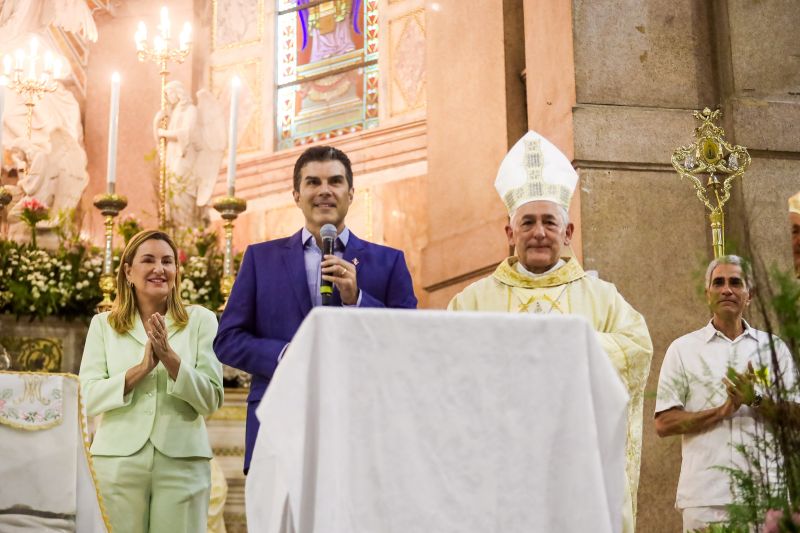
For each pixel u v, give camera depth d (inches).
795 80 235.8
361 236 330.3
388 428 93.5
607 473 97.3
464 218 279.7
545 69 243.1
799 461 102.4
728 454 149.6
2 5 351.9
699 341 159.6
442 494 93.2
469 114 281.7
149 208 352.8
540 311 140.6
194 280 256.1
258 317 141.5
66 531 135.3
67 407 137.8
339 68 357.7
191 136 318.3
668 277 220.4
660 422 156.3
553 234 140.6
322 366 93.2
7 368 203.5
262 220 350.6
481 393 95.1
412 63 336.5
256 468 93.2
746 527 106.0
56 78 339.6
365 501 92.2
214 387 156.3
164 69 318.3
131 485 151.1
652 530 205.3
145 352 151.7
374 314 95.0
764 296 105.9
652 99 230.7
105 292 235.9
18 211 303.1
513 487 94.3
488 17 277.3
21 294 242.8
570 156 224.7
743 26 235.3
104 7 371.9
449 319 95.8
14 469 133.0
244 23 381.1
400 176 327.9
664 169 225.3
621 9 233.9
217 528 215.8
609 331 138.8
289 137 364.5
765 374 106.7
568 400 96.1
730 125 229.9
